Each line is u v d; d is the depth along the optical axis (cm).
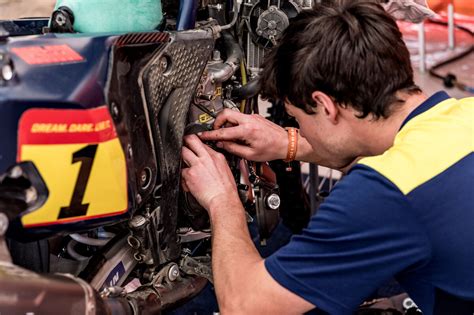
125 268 129
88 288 97
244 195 149
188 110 131
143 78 113
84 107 98
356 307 116
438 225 111
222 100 152
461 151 115
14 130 91
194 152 136
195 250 160
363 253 112
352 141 129
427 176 112
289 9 158
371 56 117
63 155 96
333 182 310
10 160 92
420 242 111
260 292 117
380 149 128
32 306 87
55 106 94
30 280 89
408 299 202
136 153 112
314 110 127
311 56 121
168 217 128
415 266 114
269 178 165
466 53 382
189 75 126
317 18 123
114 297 117
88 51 101
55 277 94
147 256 127
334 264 114
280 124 198
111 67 103
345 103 121
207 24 138
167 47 117
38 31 140
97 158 101
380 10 123
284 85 128
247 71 163
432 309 120
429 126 119
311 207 239
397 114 125
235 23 157
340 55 118
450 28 377
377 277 113
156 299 127
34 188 96
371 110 121
